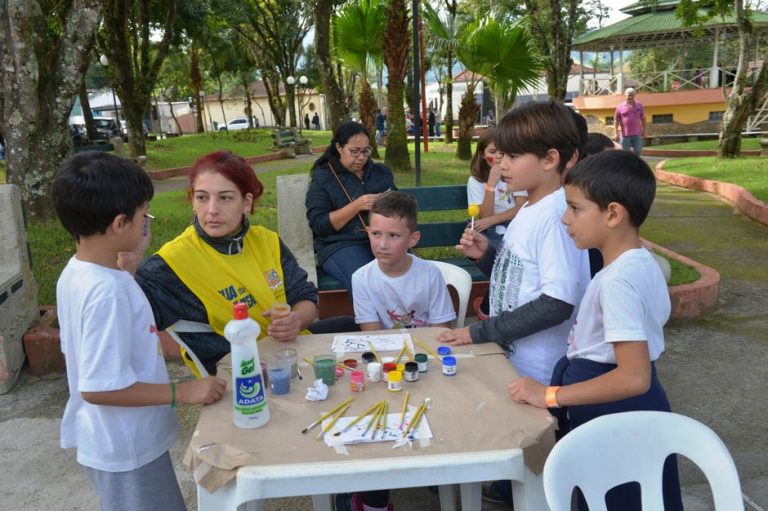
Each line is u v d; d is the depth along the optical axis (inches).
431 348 85.4
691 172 445.1
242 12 840.9
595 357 72.6
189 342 94.4
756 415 129.2
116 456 69.8
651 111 844.6
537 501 64.5
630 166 67.3
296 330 88.5
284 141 724.0
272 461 59.1
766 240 269.7
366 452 60.2
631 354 64.7
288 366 74.9
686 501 102.2
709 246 263.9
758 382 143.6
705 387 142.1
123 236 67.8
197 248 94.0
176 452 122.7
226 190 90.3
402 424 64.8
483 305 118.9
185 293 93.0
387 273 106.4
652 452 59.5
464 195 181.6
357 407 69.0
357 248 161.0
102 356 64.4
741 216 320.8
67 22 275.1
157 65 600.1
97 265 67.1
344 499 95.8
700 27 536.7
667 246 265.9
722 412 131.0
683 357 157.9
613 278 66.9
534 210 84.3
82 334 64.8
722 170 436.5
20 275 155.4
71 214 64.9
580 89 936.3
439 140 870.4
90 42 279.1
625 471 58.9
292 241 180.7
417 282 106.2
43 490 111.6
